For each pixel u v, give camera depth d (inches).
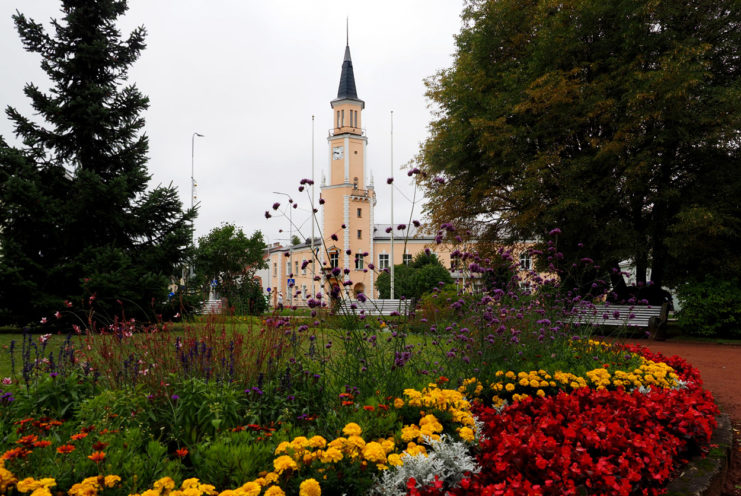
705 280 556.4
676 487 107.0
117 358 164.4
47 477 80.7
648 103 522.6
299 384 141.9
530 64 585.6
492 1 666.2
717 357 381.4
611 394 146.4
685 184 589.9
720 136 529.3
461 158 663.8
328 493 82.0
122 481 81.4
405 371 153.9
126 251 528.4
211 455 87.8
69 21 552.4
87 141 553.6
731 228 542.0
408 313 183.2
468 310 200.1
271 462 90.7
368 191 2144.4
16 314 476.7
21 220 477.7
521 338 206.8
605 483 91.6
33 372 151.1
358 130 2170.3
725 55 586.9
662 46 557.0
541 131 589.6
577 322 250.8
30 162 508.1
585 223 570.6
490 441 103.3
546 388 166.9
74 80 567.8
